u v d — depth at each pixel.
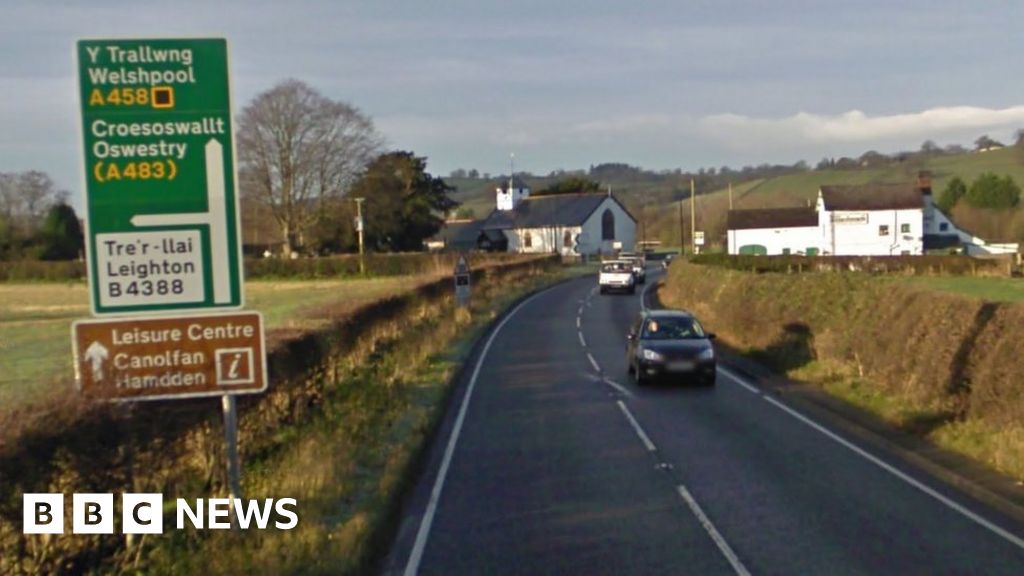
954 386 16.33
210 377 7.97
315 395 15.57
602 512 11.80
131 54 7.66
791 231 99.94
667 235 148.25
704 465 14.47
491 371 26.48
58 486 7.38
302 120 83.88
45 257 86.94
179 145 7.75
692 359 23.11
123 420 8.16
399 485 12.73
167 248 7.82
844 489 12.80
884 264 64.56
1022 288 46.44
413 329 30.48
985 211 106.75
